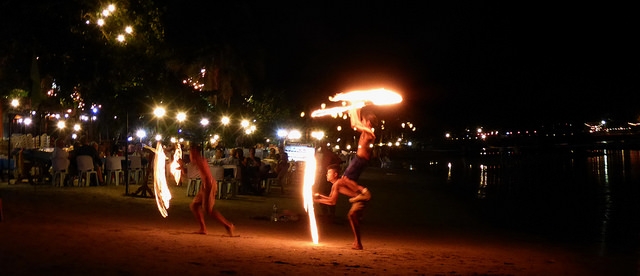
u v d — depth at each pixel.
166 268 7.62
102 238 9.62
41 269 7.05
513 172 45.59
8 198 15.87
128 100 25.70
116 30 19.69
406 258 10.34
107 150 22.91
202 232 11.84
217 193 19.72
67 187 19.56
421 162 60.31
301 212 17.30
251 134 40.12
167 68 27.80
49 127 32.03
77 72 18.58
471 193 28.52
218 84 38.22
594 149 98.50
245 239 11.44
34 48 17.36
